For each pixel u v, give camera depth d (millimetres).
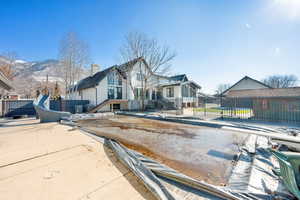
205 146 4480
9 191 2051
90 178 2432
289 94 12391
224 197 1881
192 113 13953
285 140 4164
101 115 12969
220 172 2807
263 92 13906
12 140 4797
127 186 2203
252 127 6832
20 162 3049
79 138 5062
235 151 3986
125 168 2816
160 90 23297
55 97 20266
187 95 22859
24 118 11578
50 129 6738
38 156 3393
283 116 8773
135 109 18812
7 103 12711
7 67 25984
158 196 1855
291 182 1803
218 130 6867
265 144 4246
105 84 18391
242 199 1794
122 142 4977
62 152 3676
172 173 2404
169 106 20031
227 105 13617
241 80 26688
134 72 20562
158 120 10305
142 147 4430
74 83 21391
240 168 2852
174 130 6938
